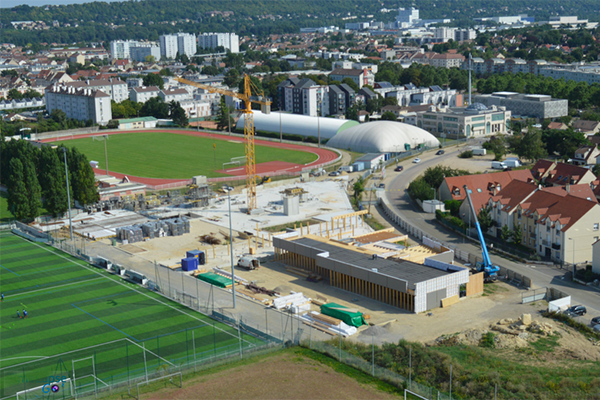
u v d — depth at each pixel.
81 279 143.12
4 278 144.50
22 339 111.88
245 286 137.12
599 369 94.50
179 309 124.19
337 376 94.44
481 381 88.50
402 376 92.12
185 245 170.88
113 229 185.25
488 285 137.00
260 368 97.62
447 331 112.81
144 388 92.25
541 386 87.69
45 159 195.88
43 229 187.25
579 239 150.12
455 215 195.12
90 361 102.31
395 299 125.44
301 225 173.25
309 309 123.69
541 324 113.12
